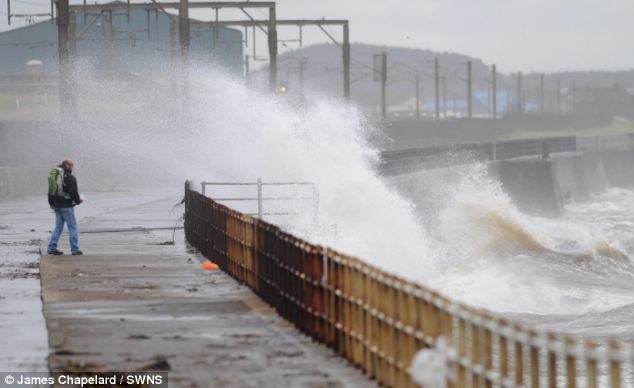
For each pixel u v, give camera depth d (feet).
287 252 160.45
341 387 118.32
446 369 96.99
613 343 88.02
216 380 122.31
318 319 142.82
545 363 166.61
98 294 188.44
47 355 136.05
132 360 133.08
